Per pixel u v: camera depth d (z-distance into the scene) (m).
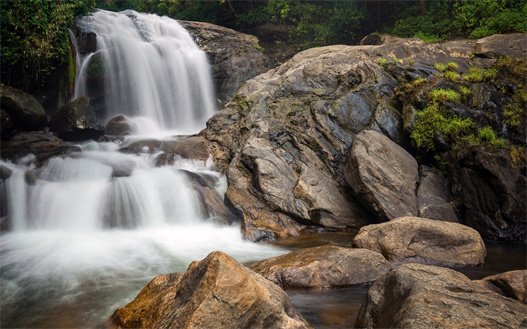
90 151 9.70
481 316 2.66
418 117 8.65
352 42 18.81
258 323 2.80
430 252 5.59
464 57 11.02
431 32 14.72
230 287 2.80
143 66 16.11
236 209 7.96
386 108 9.26
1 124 9.45
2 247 6.26
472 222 7.67
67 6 12.77
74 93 13.48
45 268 5.41
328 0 18.83
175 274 4.02
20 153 9.00
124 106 15.66
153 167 9.38
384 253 5.62
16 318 4.04
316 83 11.43
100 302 4.38
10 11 10.62
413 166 8.13
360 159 7.68
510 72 8.95
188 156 10.10
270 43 20.64
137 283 4.95
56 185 7.89
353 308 4.12
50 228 7.29
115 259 5.84
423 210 7.32
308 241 7.09
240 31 21.48
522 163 7.48
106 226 7.34
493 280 3.63
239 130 10.51
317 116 9.45
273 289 3.29
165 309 3.41
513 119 8.10
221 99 18.20
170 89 16.84
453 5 14.17
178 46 17.64
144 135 12.91
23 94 10.11
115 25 16.02
